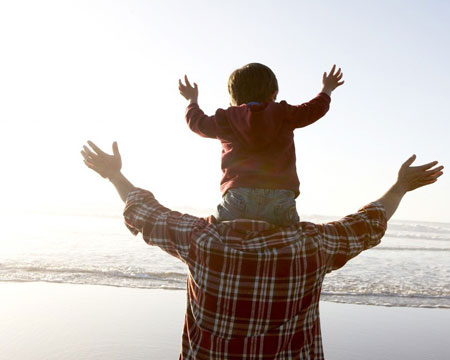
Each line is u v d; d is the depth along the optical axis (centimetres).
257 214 129
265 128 131
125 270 955
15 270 904
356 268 1191
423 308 741
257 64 147
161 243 131
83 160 147
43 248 1377
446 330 612
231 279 121
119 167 148
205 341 123
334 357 491
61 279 837
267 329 121
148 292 765
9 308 625
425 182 146
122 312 631
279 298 121
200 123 143
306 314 127
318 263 127
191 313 131
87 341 505
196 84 162
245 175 131
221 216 132
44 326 552
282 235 125
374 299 793
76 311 624
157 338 526
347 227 136
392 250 1855
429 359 497
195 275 125
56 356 457
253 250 122
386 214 142
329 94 147
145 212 136
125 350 482
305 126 141
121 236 1936
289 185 133
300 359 125
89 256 1205
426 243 2483
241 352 120
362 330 597
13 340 498
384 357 498
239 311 121
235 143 136
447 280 1041
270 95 145
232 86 147
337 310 702
